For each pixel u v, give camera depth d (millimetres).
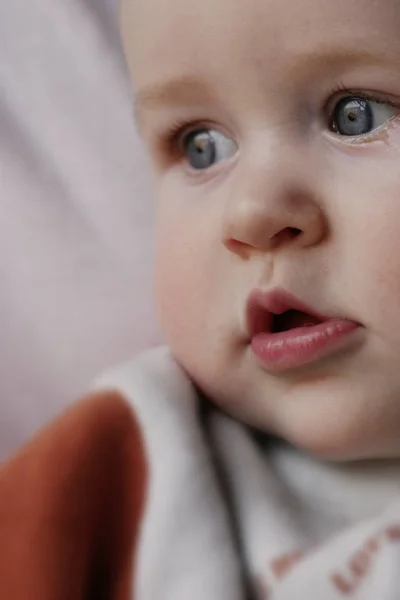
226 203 445
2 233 669
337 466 480
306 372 432
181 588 437
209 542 447
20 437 674
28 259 669
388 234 397
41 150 669
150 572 442
